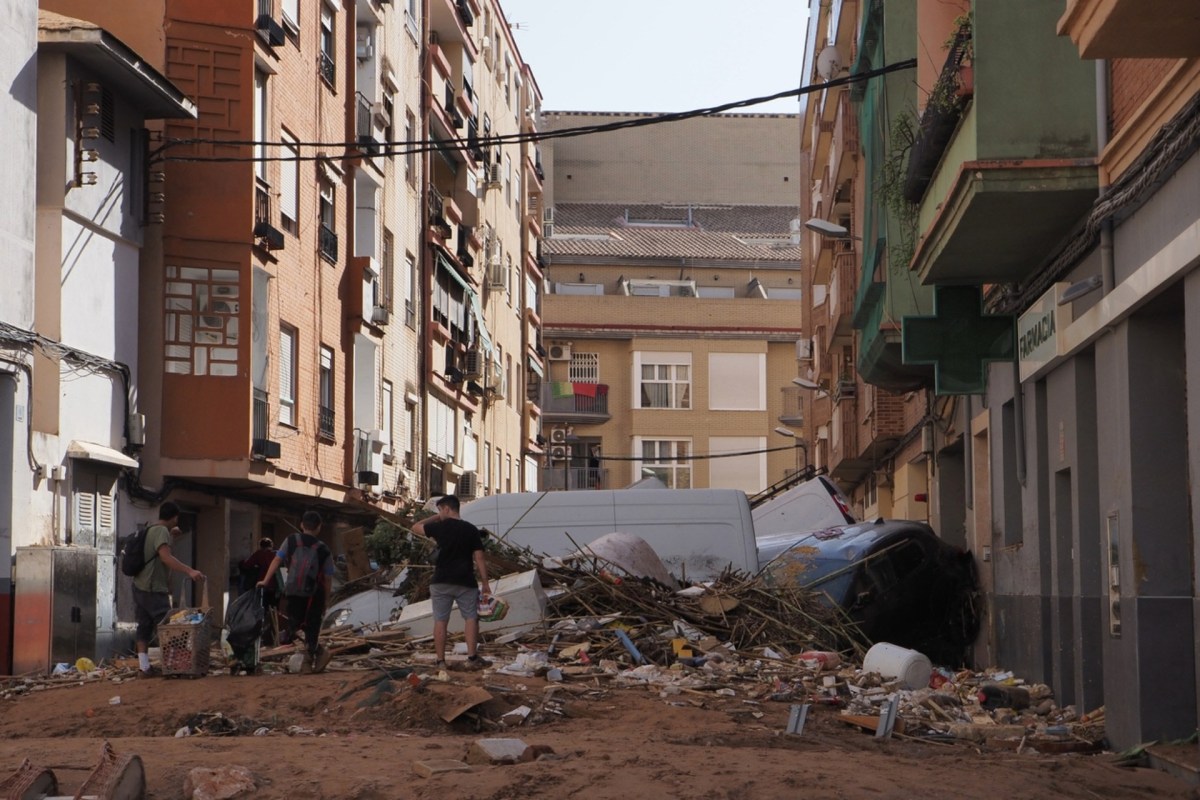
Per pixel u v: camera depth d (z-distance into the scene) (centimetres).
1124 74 1293
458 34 4756
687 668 1688
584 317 7562
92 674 1681
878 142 2203
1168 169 1106
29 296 1994
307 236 2952
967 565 2228
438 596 1596
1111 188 1265
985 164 1355
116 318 2322
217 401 2491
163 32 2503
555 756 1017
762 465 7569
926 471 2958
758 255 7969
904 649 1727
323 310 3083
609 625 1844
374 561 2541
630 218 8512
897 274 2122
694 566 2242
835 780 910
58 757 1029
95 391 2227
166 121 2503
